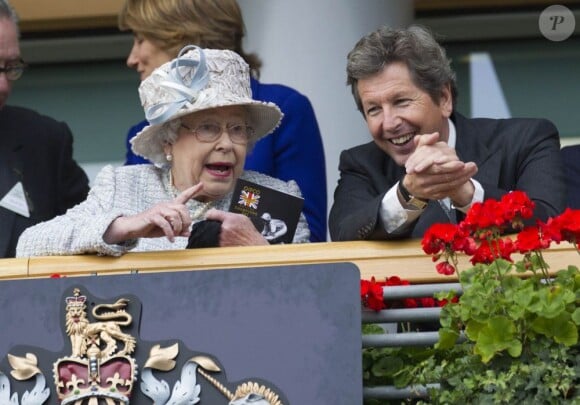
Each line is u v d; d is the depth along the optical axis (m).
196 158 19.42
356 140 28.27
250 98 19.72
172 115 19.22
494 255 16.09
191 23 22.02
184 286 15.74
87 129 33.25
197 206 19.59
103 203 19.53
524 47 32.34
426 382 15.91
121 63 33.41
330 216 20.12
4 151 23.95
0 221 23.36
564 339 15.53
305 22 28.44
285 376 15.50
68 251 18.36
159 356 15.59
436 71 19.70
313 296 15.63
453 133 20.28
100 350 15.63
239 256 17.77
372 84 19.73
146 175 19.88
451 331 15.91
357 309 15.57
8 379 15.64
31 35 33.38
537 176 19.64
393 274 17.56
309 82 28.34
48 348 15.69
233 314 15.66
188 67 19.39
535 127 20.17
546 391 15.28
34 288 15.80
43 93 33.38
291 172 22.00
